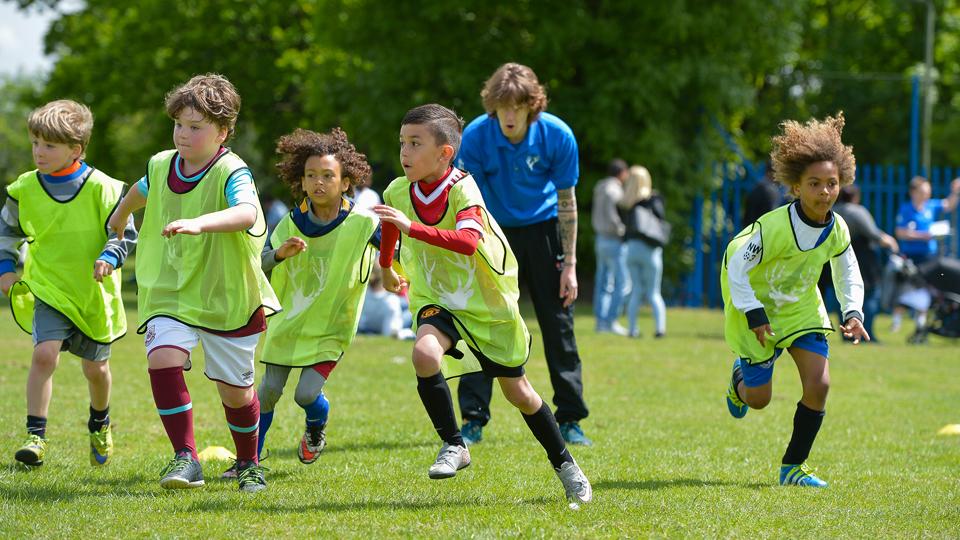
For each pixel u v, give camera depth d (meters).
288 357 7.52
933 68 44.44
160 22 39.09
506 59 28.81
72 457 8.11
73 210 7.53
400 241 7.73
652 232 19.66
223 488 7.05
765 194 18.20
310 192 7.36
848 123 43.22
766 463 8.41
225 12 39.22
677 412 11.30
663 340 19.48
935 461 8.71
